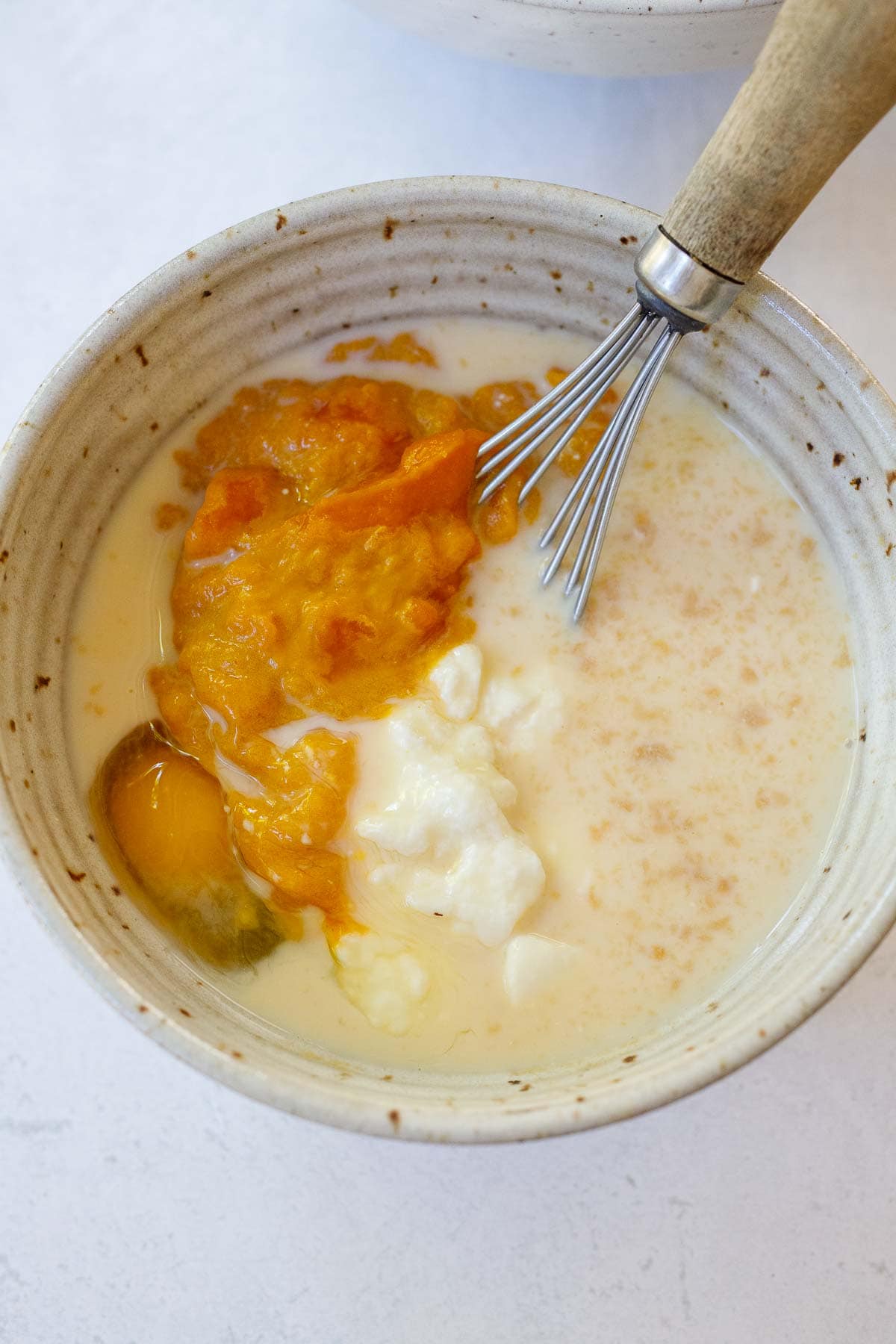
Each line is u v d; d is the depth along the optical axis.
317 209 0.37
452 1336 0.39
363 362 0.40
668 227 0.33
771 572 0.38
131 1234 0.40
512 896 0.35
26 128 0.47
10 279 0.45
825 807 0.37
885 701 0.37
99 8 0.47
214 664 0.36
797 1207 0.40
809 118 0.30
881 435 0.36
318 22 0.47
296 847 0.36
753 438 0.39
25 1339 0.39
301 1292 0.39
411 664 0.37
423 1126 0.30
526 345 0.40
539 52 0.42
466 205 0.37
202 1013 0.33
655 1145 0.40
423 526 0.37
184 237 0.45
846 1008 0.41
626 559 0.38
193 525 0.38
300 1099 0.31
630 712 0.37
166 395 0.38
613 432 0.36
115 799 0.37
